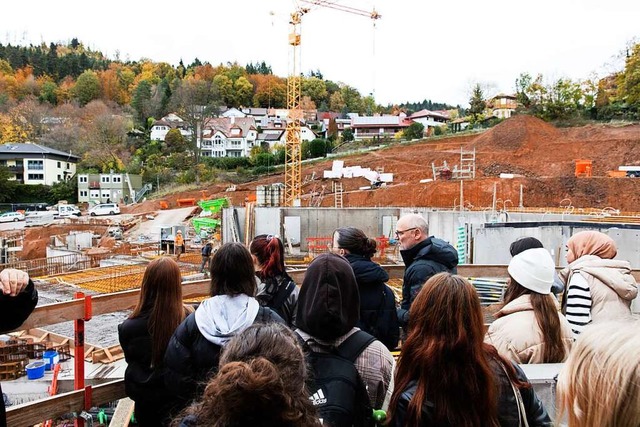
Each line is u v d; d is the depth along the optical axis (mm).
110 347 11141
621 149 45781
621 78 58250
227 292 2709
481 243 14398
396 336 3471
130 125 94125
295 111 50406
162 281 2869
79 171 79438
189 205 56906
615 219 19859
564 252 12930
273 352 1799
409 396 2105
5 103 97062
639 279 5234
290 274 4742
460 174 47312
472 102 78375
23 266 23531
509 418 2102
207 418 1613
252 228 30062
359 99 137250
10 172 72562
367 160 59469
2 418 2307
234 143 96750
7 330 2434
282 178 61688
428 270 3590
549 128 54438
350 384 2260
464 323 2064
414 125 77188
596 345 1241
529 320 2791
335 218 30844
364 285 3357
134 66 137500
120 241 37000
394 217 30000
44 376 10195
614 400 1153
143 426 3004
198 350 2561
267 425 1557
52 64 126188
